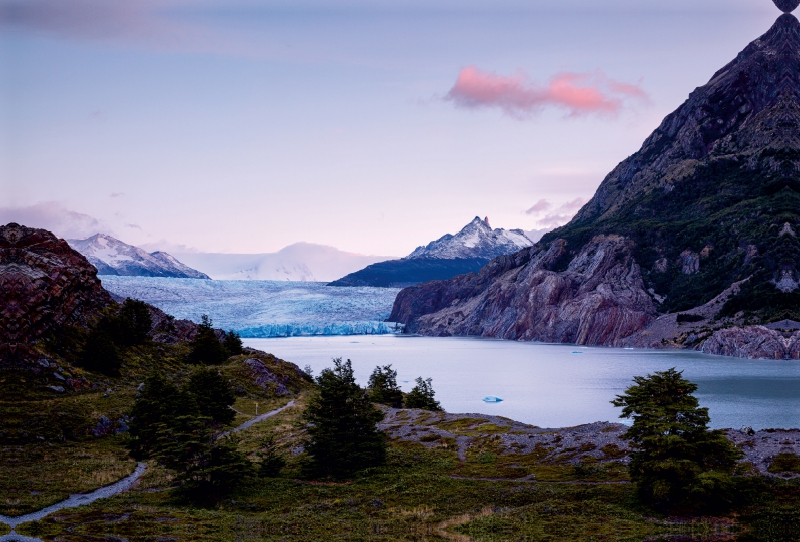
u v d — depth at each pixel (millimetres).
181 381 132875
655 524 54531
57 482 69312
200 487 67188
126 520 55219
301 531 54844
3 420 90500
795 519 51438
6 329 111000
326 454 78938
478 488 69500
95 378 118000
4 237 137875
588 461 77625
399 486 70938
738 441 74250
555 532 53188
